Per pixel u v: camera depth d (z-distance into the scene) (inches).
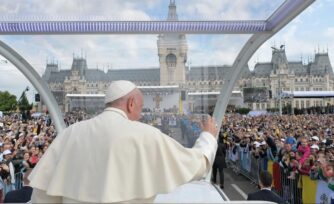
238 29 211.3
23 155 387.5
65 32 207.5
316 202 305.6
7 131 775.7
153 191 74.2
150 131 77.2
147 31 209.5
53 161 78.7
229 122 1240.8
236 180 526.0
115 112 79.4
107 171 72.0
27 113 1467.8
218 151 472.4
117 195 71.4
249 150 527.8
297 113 2576.3
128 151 73.9
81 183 73.1
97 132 76.4
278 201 194.5
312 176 312.0
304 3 162.2
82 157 74.9
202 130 85.1
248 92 2573.8
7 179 347.6
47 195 77.7
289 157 382.0
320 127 876.6
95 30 207.2
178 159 76.2
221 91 277.4
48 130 716.0
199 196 113.3
